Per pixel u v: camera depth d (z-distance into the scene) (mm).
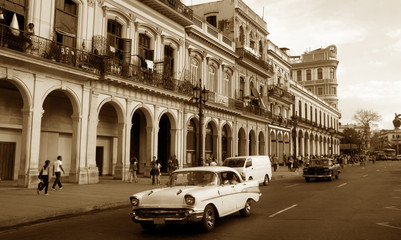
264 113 40156
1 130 18844
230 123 33969
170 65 26391
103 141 25281
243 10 37594
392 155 97625
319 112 67875
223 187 9102
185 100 26344
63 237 7855
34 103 16234
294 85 53875
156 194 8203
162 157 28656
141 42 23734
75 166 18562
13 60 15125
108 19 21203
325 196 15281
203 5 37312
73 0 18891
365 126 85000
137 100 22516
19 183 15938
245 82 37562
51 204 11930
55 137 21516
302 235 7781
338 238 7484
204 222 8039
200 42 29828
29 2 16578
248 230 8344
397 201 13234
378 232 8031
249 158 20703
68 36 18516
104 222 9727
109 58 20094
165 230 8492
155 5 24078
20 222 9523
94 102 19516
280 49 52312
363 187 19219
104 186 17906
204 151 30031
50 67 16547
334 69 78875
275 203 13102
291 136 51750
